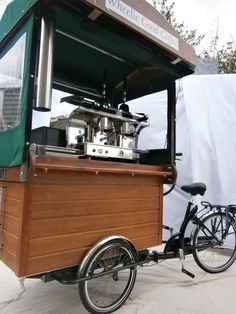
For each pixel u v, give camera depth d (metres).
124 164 2.33
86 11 1.93
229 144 3.91
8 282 2.69
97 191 2.13
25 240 1.76
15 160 1.88
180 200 4.11
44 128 2.23
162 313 2.22
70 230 1.97
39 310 2.21
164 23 2.36
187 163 4.10
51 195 1.88
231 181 3.85
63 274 1.98
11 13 2.14
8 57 2.27
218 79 4.03
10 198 1.99
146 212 2.52
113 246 2.15
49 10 1.87
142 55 2.52
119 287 2.56
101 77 3.25
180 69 2.76
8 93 2.19
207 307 2.34
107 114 2.43
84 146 2.15
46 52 1.84
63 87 3.24
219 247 3.26
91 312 2.09
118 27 2.10
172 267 3.21
